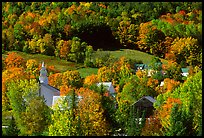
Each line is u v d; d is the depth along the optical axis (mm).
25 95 114812
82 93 127938
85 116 98750
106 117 101812
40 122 101938
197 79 112312
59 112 99000
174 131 92500
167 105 106875
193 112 100000
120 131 99938
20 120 102500
